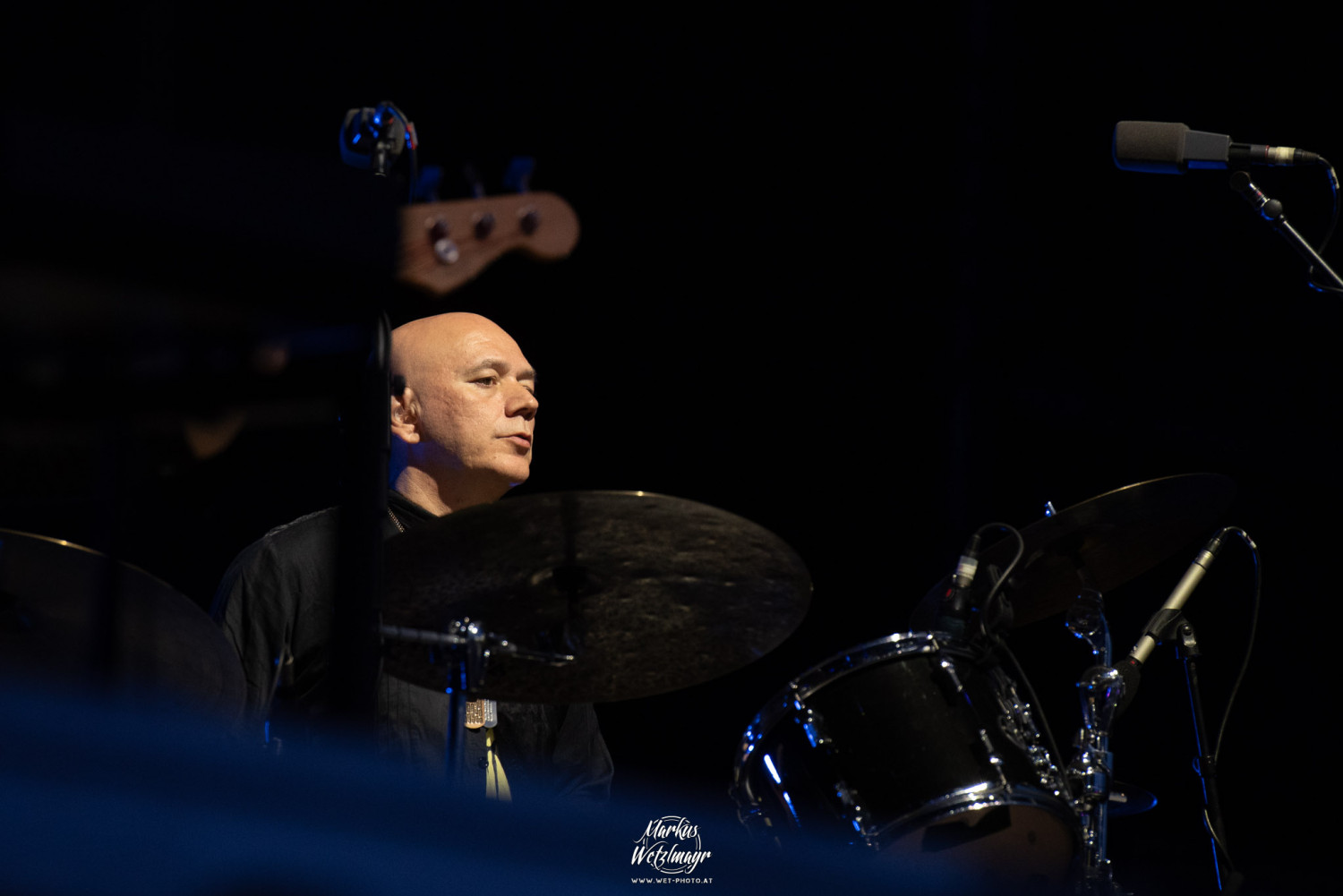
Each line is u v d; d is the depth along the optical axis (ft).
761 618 16.63
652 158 42.29
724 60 42.91
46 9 31.96
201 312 7.83
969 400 43.75
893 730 16.26
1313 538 41.04
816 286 44.24
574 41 40.60
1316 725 39.83
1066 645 41.16
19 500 18.93
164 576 24.36
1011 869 16.74
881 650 16.70
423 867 14.42
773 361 43.83
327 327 8.64
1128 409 43.27
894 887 16.11
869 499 44.21
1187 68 42.11
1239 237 42.42
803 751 16.61
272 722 15.53
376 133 16.30
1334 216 20.12
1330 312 41.50
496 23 38.75
